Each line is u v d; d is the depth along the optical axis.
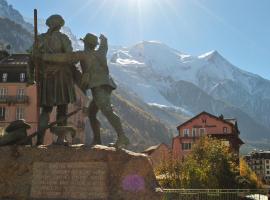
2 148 9.88
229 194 34.28
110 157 9.51
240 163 60.41
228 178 45.81
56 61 10.49
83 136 51.34
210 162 45.91
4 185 9.68
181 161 48.16
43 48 10.80
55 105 10.77
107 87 10.54
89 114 10.75
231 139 80.31
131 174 9.41
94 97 10.40
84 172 9.48
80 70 11.19
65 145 9.94
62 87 10.75
